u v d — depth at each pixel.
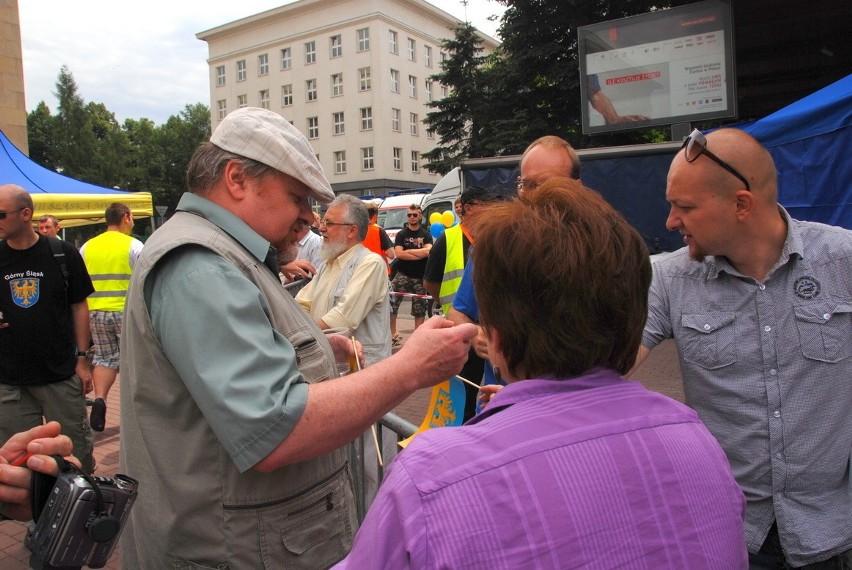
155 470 1.33
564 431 0.84
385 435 2.65
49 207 7.75
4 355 3.45
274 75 49.47
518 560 0.74
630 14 16.39
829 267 1.56
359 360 2.02
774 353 1.59
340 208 3.41
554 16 17.80
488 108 20.34
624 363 0.95
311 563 1.40
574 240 0.90
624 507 0.81
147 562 1.40
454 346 1.36
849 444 1.57
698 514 0.86
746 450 1.63
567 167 2.27
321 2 46.34
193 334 1.19
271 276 1.46
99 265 5.01
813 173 4.39
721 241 1.58
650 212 7.20
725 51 7.71
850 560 1.57
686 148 1.60
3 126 13.21
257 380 1.17
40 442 1.16
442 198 11.95
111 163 57.94
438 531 0.74
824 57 9.58
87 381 3.88
